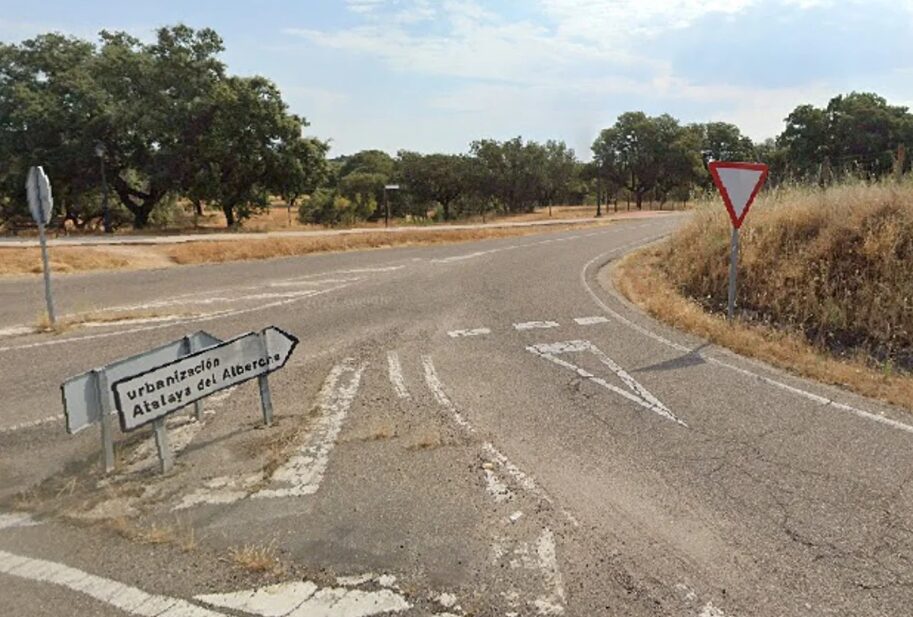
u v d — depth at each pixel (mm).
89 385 3900
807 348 6738
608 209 69312
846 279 7859
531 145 68875
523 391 5570
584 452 4254
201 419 4980
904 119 53000
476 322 8570
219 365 4297
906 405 4973
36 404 5516
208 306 10281
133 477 3969
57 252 16719
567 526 3314
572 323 8359
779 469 3943
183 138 35000
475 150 67625
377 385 5820
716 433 4539
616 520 3373
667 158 71250
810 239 8898
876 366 6195
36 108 32719
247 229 33250
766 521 3336
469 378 6004
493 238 27438
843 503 3514
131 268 16469
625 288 11008
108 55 34938
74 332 8414
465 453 4258
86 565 3027
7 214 39312
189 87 35000
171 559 3061
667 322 8297
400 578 2877
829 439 4379
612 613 2613
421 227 35031
